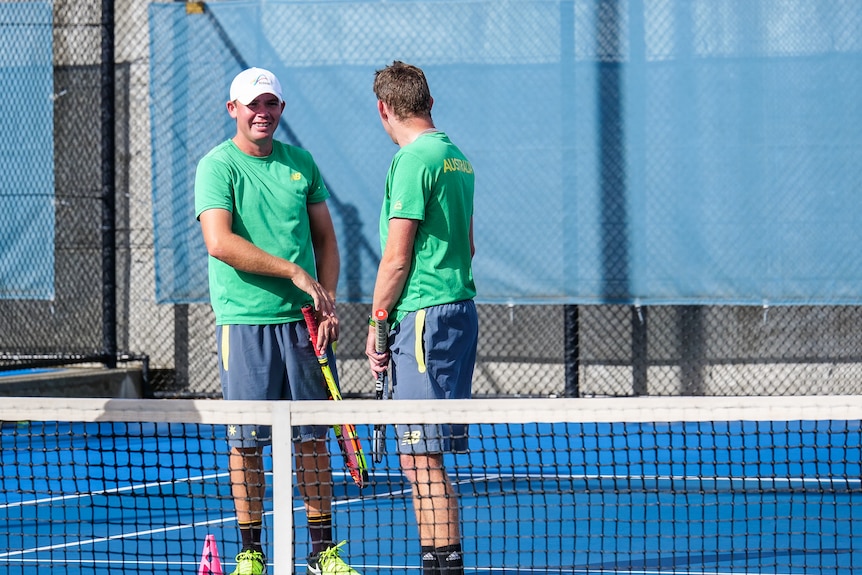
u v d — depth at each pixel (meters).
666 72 31.00
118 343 37.00
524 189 31.66
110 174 34.56
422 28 32.00
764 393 33.69
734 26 30.72
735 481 23.22
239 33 32.94
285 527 12.47
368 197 32.47
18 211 34.84
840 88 30.44
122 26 36.66
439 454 13.50
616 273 31.34
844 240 30.56
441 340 13.86
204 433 30.73
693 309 33.94
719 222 30.95
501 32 31.64
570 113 31.39
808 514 19.94
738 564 16.33
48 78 34.66
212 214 14.60
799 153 30.66
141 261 36.72
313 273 15.62
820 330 33.47
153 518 20.27
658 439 28.91
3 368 32.62
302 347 15.03
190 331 36.47
